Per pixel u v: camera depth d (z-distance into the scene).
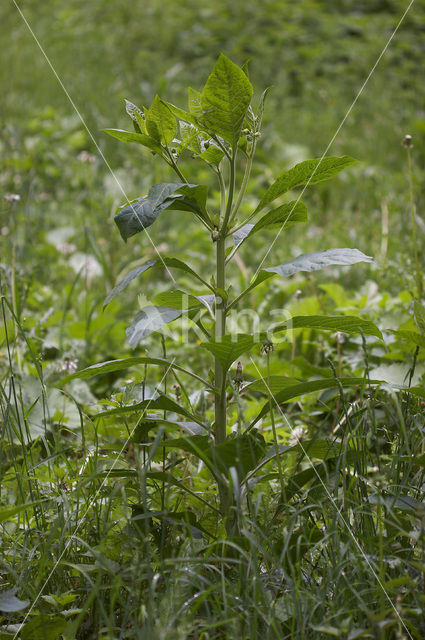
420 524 1.56
